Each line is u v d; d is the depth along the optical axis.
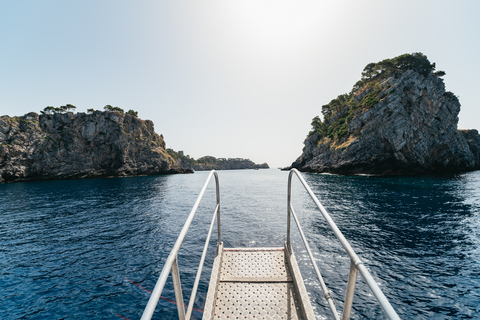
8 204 30.34
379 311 7.36
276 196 34.41
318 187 41.59
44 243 14.52
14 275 10.26
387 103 69.69
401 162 66.38
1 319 7.47
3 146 76.19
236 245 13.23
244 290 3.22
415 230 15.30
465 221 17.08
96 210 24.77
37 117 91.19
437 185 39.81
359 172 70.31
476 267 10.06
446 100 82.12
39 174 80.38
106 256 12.11
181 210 24.48
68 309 7.84
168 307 7.75
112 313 7.61
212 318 2.79
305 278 9.33
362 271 1.27
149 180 73.94
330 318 7.20
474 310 7.37
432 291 8.42
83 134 94.19
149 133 118.31
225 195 36.53
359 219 18.47
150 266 10.87
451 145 77.94
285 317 2.78
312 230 15.77
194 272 10.04
